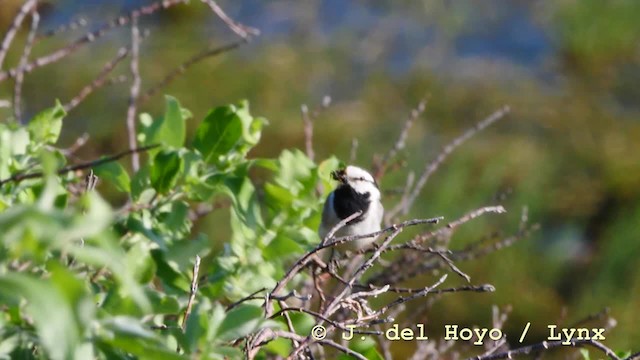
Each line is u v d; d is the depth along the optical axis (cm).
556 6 2245
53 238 267
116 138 1647
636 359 475
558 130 1908
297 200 526
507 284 1450
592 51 2133
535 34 2195
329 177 587
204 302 380
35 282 261
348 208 688
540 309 1434
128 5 2048
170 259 476
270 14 2130
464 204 1590
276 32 2086
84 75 1764
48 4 1947
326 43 2072
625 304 1476
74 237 272
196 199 500
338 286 682
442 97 1962
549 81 2066
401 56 2081
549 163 1778
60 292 266
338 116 1847
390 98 1934
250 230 505
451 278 1420
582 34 2166
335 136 1775
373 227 694
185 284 479
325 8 2189
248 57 1967
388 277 720
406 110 1902
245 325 372
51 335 258
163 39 1958
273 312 488
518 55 2142
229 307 462
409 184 795
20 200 456
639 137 1900
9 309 355
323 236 696
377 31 2139
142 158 1194
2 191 455
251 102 1845
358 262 718
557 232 1627
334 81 1964
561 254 1554
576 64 2116
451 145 805
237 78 1884
